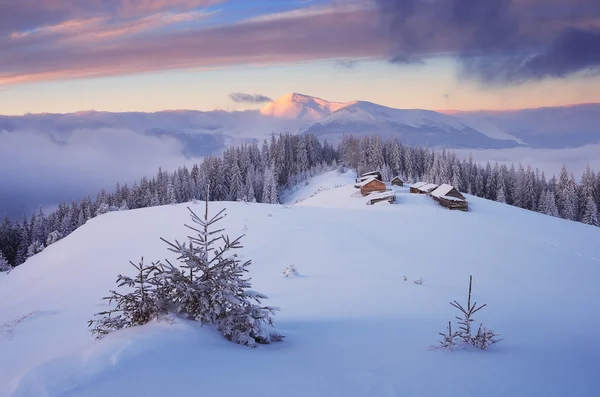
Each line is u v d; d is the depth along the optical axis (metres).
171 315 6.91
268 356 6.36
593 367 6.54
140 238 33.62
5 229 95.44
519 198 111.31
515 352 7.52
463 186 119.06
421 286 18.44
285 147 144.75
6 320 16.80
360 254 28.58
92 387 4.29
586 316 14.22
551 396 5.11
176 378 4.73
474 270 26.44
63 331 12.30
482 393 5.11
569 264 33.19
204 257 7.52
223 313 7.37
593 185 109.00
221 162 124.25
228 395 4.43
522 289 21.36
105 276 24.47
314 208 52.00
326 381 5.26
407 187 96.69
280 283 18.42
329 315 11.73
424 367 6.19
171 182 110.19
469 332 8.05
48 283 24.50
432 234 41.34
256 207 47.75
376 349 7.47
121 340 5.60
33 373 4.48
